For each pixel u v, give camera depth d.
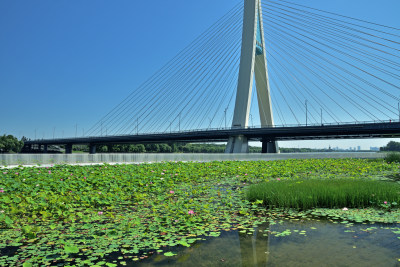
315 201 6.86
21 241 4.40
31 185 8.59
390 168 18.28
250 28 45.09
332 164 21.48
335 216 5.98
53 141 96.50
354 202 6.96
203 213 6.19
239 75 45.94
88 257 3.79
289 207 6.80
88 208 6.58
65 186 8.54
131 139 63.59
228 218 5.85
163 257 3.84
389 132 42.19
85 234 4.75
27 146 125.69
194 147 126.88
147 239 4.50
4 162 16.39
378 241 4.46
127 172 12.88
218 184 10.95
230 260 3.72
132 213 6.21
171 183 10.17
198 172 13.86
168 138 58.00
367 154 39.56
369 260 3.72
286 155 34.47
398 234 4.80
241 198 7.98
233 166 18.06
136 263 3.64
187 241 4.42
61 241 4.19
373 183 8.55
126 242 4.34
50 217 5.78
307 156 35.84
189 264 3.60
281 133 46.41
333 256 3.84
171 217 5.79
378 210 6.46
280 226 5.33
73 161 19.62
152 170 13.74
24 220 5.60
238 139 50.06
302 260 3.71
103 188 8.97
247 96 45.56
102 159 21.16
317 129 43.56
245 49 45.38
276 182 9.33
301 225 5.39
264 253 3.97
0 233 4.77
